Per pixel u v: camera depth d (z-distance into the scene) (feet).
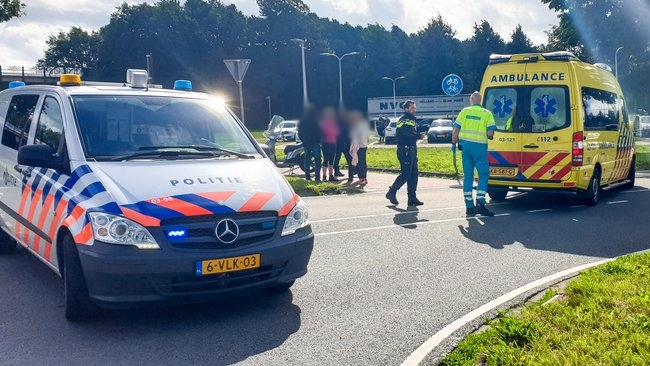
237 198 16.69
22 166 20.84
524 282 20.27
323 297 18.94
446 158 78.07
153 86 24.21
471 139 33.12
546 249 25.18
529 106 36.24
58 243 17.33
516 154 36.50
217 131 20.70
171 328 16.33
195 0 269.23
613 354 12.89
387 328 16.16
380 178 56.44
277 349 14.84
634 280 18.47
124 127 19.35
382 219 32.50
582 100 35.88
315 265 22.84
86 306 16.40
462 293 19.12
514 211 35.29
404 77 256.52
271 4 263.29
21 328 16.34
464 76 283.59
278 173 19.17
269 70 262.06
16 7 111.96
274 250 16.60
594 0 96.43
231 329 16.24
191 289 15.67
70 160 18.07
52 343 15.28
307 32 265.13
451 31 290.76
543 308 16.17
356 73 276.62
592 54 99.60
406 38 299.38
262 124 261.65
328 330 16.08
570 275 20.84
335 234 28.58
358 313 17.40
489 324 15.94
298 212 17.74
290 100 265.34
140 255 15.14
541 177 35.96
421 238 27.55
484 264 22.77
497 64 37.52
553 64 35.91
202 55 253.24
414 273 21.59
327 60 267.80
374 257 24.02
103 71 255.91
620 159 43.04
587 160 36.11
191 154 18.95
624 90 122.01
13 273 21.86
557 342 13.83
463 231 29.14
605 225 30.53
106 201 15.93
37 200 19.02
